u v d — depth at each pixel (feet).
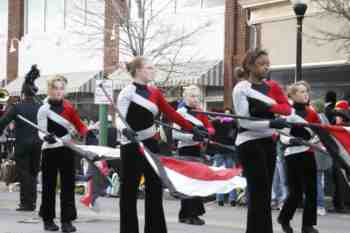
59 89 34.81
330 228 39.86
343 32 62.03
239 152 27.76
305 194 34.96
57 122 34.78
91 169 37.86
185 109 39.68
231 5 83.97
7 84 120.37
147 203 28.50
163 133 51.62
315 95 70.44
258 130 27.22
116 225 38.99
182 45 87.61
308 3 63.93
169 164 28.14
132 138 28.19
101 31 97.55
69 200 35.29
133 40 91.97
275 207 50.08
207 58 87.20
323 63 66.80
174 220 42.29
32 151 45.47
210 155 49.34
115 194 58.70
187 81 84.07
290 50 69.72
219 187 27.27
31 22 118.11
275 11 70.13
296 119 34.27
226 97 83.97
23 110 44.52
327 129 28.91
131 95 28.63
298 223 42.16
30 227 37.06
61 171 35.09
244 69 28.17
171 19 91.30
